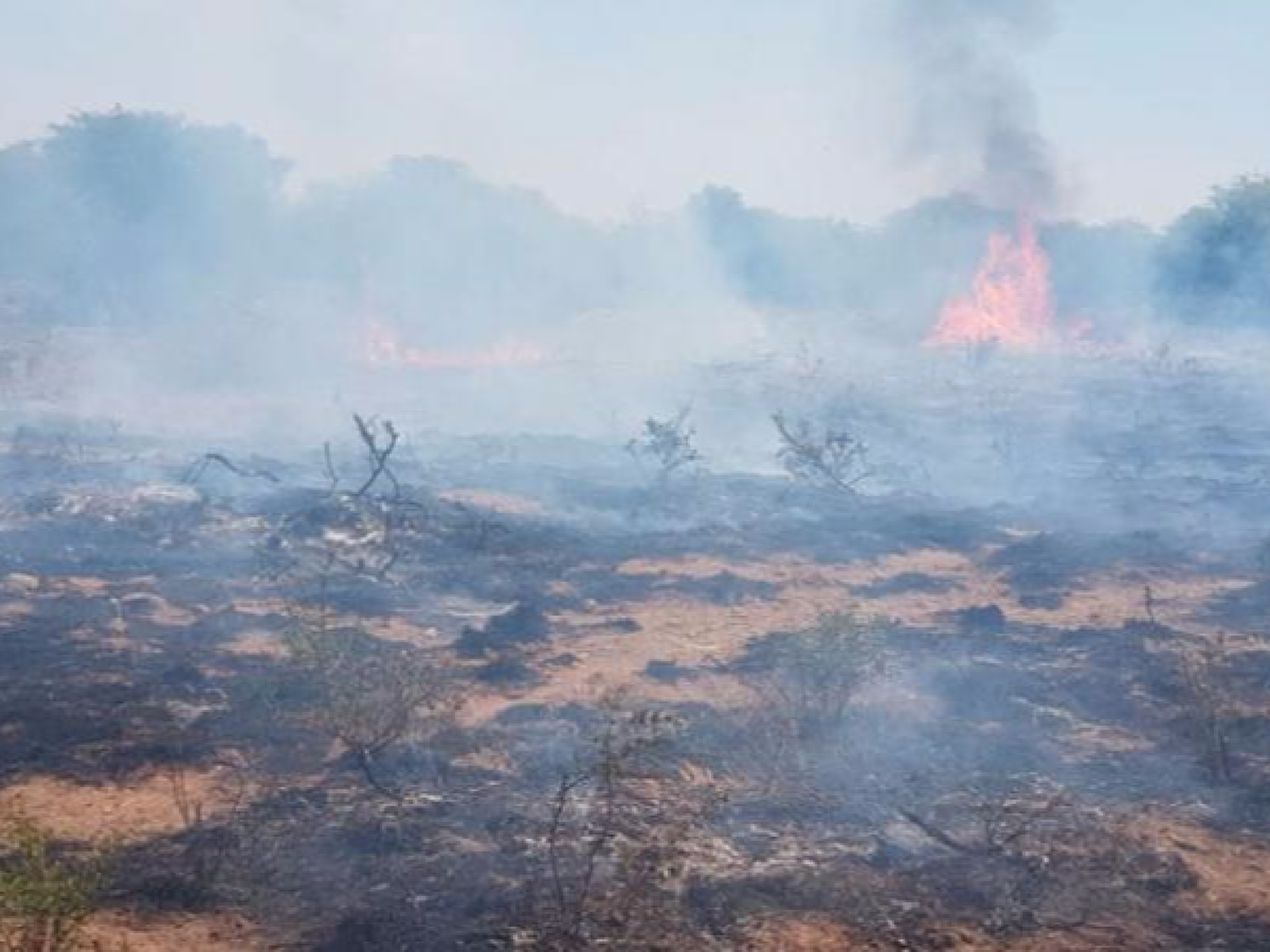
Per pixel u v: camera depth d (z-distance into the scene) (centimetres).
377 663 1129
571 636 1475
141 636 1423
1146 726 1166
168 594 1605
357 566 1723
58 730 1109
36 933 706
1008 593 1700
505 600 1628
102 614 1498
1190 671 1248
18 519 1942
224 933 778
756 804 973
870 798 992
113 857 868
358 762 1044
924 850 906
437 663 1327
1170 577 1780
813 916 802
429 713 1153
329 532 1831
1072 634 1452
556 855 870
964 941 779
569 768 1034
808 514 2203
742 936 774
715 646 1434
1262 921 809
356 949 753
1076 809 973
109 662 1316
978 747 1102
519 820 923
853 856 887
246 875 852
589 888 820
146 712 1152
